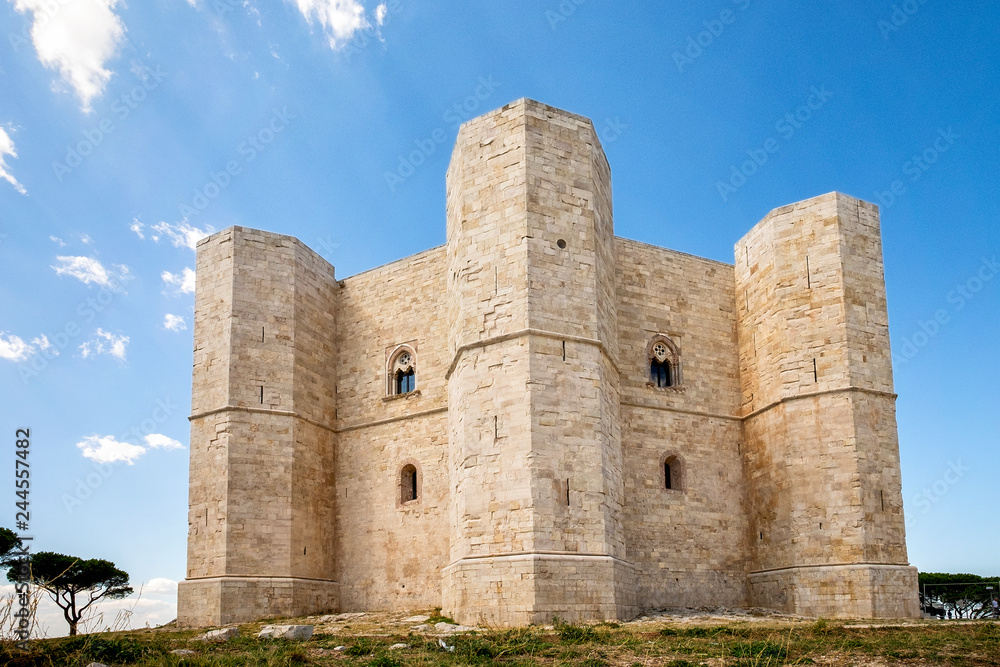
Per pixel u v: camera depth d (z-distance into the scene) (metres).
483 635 23.33
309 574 35.59
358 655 20.38
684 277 38.44
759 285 37.22
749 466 36.59
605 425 30.75
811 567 32.22
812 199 35.62
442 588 31.38
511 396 29.41
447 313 36.56
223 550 33.44
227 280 36.75
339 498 38.03
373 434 37.91
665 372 37.31
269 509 34.72
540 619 26.75
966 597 43.44
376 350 38.97
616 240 37.31
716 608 34.06
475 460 29.62
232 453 34.59
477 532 28.89
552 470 28.69
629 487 34.41
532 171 31.34
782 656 19.23
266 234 37.81
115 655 18.83
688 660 18.94
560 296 30.64
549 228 31.11
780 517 34.09
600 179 33.97
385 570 35.81
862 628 24.33
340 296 40.88
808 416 33.78
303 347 37.81
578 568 27.86
